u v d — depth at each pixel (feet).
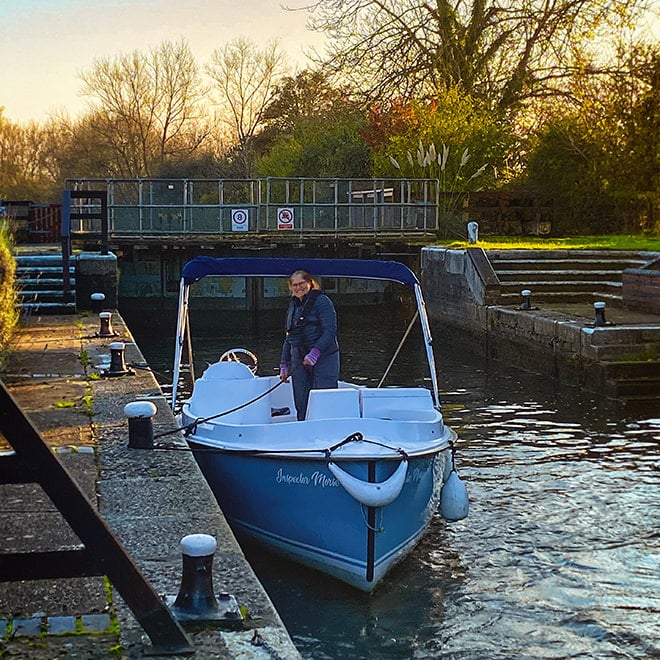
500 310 72.08
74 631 15.66
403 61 124.77
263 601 17.11
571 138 110.83
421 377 65.77
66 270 64.95
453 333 83.35
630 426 48.03
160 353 79.87
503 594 26.58
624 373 55.52
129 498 22.76
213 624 16.08
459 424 49.06
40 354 46.24
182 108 181.68
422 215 101.50
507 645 23.49
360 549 26.05
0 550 19.04
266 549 28.94
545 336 63.72
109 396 35.78
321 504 26.66
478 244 91.20
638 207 112.06
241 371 35.04
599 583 27.40
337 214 100.01
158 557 18.95
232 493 29.04
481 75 123.85
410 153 107.55
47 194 182.60
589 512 33.73
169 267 100.27
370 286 103.71
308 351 32.01
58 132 183.83
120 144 179.93
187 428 29.55
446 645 23.43
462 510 30.53
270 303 101.30
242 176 173.27
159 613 15.03
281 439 28.35
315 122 134.51
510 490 36.37
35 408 33.47
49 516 21.26
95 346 48.85
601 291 78.18
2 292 43.93
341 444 26.61
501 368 69.05
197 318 101.19
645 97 102.53
